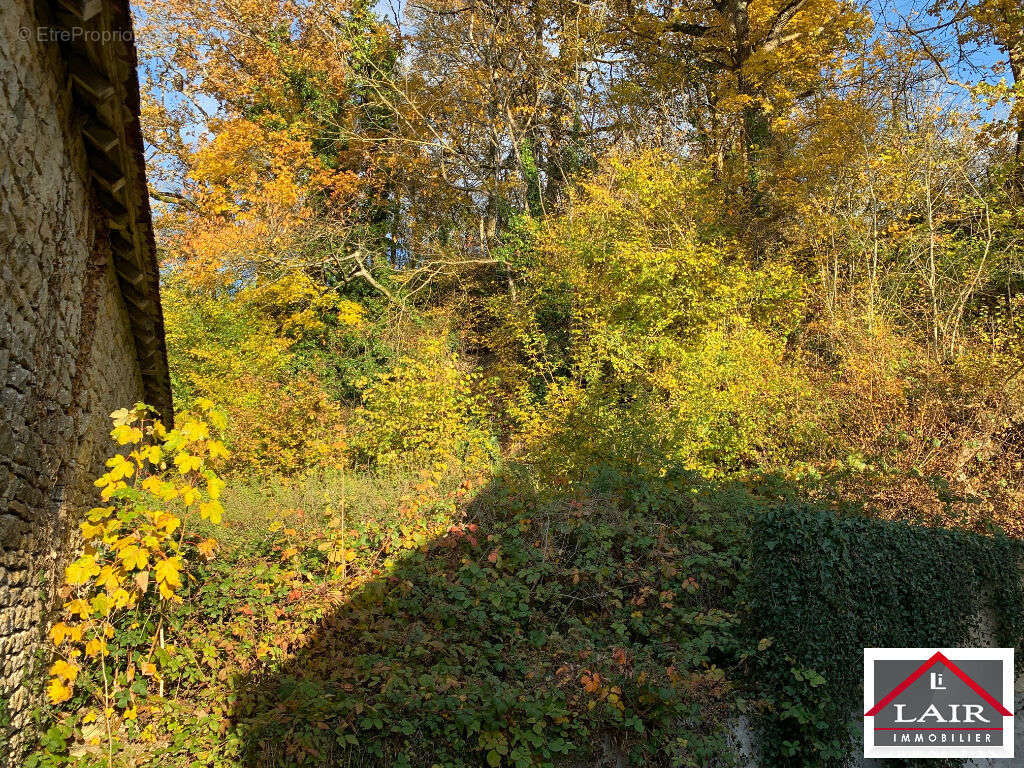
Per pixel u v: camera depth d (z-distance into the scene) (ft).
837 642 16.78
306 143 61.11
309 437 37.76
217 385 44.55
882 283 44.60
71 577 12.53
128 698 13.76
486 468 28.71
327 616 16.67
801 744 16.46
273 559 19.30
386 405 42.14
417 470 33.96
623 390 38.34
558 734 14.73
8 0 9.62
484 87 68.33
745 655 17.44
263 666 15.37
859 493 27.48
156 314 19.49
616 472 24.43
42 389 12.89
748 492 27.02
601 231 51.08
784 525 17.43
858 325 40.27
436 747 13.84
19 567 12.07
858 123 45.85
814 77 58.23
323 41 65.92
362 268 63.77
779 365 37.60
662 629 19.13
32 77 10.66
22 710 12.07
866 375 33.94
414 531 20.48
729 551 20.99
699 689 16.53
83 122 12.67
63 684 12.87
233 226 55.06
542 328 62.49
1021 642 21.22
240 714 14.01
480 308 68.90
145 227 15.87
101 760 12.43
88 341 15.20
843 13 56.13
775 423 34.58
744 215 54.29
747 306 45.29
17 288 11.30
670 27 62.95
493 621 17.88
